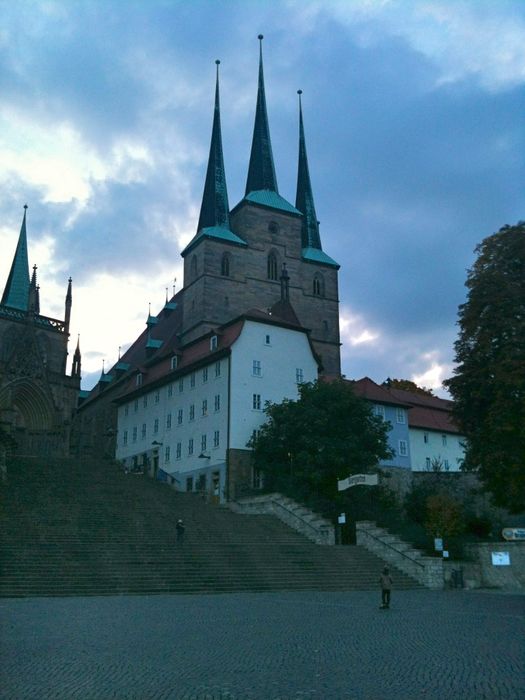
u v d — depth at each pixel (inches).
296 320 3356.3
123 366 4067.4
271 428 2336.4
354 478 1790.1
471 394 1710.1
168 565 1300.4
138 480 2164.1
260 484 2402.8
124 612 869.8
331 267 4037.9
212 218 3806.6
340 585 1384.1
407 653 575.8
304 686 448.1
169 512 1721.2
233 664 521.3
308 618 830.5
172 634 675.4
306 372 2674.7
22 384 3324.3
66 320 3809.1
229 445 2393.0
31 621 765.9
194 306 3649.1
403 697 418.3
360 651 585.0
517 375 1562.5
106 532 1448.1
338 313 3988.7
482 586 1545.3
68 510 1583.4
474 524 2069.4
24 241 4185.5
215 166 3949.3
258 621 792.3
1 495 1630.2
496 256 1740.9
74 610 885.2
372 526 1681.8
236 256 3700.8
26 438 3277.6
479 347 1681.8
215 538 1558.8
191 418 2669.8
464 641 645.3
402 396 3331.7
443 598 1212.5
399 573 1557.6
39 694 424.2
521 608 1003.3
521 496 1614.2
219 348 2559.1
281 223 3890.3
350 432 2217.0
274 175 4082.2
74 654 557.0
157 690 435.2
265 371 2559.1
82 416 4355.3
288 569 1417.3
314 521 1720.0
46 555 1245.7
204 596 1147.3
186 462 2642.7
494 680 467.8
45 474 2005.4
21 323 3703.3
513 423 1568.7
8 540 1290.6
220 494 2377.0
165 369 3034.0
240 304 3649.1
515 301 1664.6
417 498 2361.0
